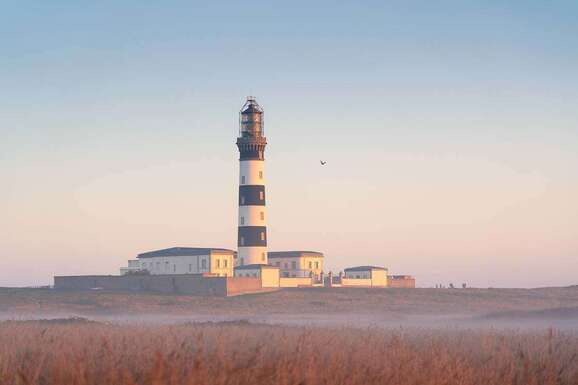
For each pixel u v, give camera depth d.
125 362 48.47
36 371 45.25
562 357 58.41
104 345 52.06
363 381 47.06
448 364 51.22
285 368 45.09
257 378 44.22
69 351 52.84
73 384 42.62
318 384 45.16
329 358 52.12
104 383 43.53
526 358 55.34
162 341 61.00
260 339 65.94
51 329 83.88
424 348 63.47
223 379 42.28
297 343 58.19
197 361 43.34
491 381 49.62
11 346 58.03
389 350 58.09
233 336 67.50
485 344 65.12
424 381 47.78
